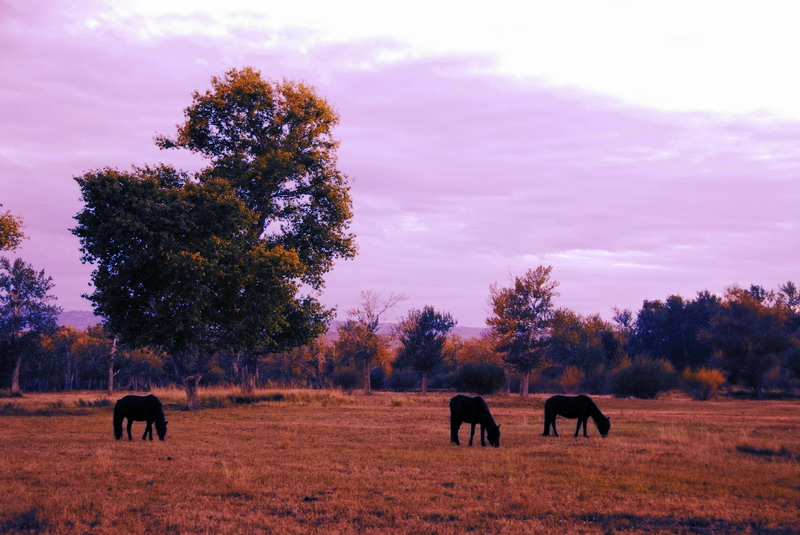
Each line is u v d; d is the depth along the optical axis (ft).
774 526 31.58
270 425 81.97
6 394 222.28
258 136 137.28
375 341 209.26
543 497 36.91
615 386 181.47
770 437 70.64
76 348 335.47
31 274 246.88
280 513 33.47
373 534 29.53
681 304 290.97
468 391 184.55
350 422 87.35
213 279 107.96
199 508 34.17
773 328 201.26
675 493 39.11
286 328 135.64
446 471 45.98
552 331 192.54
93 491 38.17
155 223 106.52
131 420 65.26
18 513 32.42
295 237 140.36
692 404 146.20
